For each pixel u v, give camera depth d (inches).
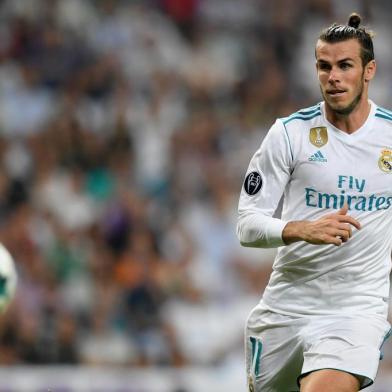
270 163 583.8
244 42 1866.4
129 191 1489.9
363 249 584.7
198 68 1800.0
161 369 1259.2
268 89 1780.3
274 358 615.5
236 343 1337.4
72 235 1413.6
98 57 1745.8
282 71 1829.5
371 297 586.6
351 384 555.8
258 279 1424.7
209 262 1434.5
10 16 1777.8
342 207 580.7
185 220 1473.9
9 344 1253.7
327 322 585.0
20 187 1496.1
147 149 1604.3
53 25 1779.0
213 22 1894.7
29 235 1397.6
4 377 984.3
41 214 1450.5
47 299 1315.2
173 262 1402.6
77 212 1475.1
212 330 1337.4
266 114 1742.1
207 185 1553.9
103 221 1430.9
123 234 1419.8
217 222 1488.7
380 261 592.1
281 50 1859.0
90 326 1295.5
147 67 1760.6
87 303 1318.9
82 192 1515.7
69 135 1585.9
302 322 594.6
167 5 1882.4
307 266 590.9
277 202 588.1
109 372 1047.0
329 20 1946.4
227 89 1770.4
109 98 1675.7
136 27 1819.6
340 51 564.7
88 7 1820.9
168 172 1562.5
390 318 1201.4
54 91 1692.9
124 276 1354.6
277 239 557.0
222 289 1397.6
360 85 571.5
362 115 583.2
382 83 1849.2
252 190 586.6
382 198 583.2
